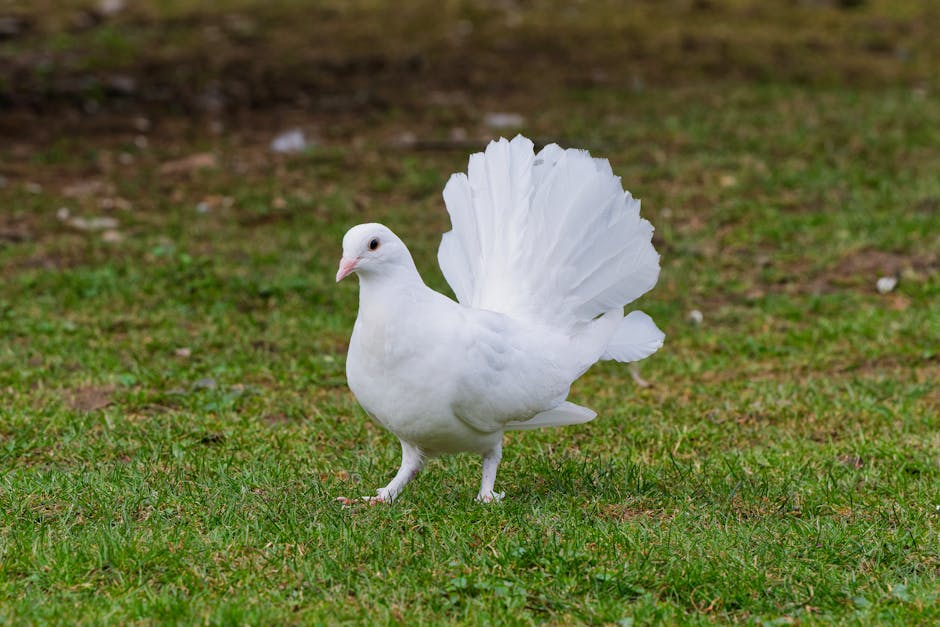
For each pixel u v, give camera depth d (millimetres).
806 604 6922
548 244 8203
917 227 15586
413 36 26844
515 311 8203
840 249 15148
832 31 27844
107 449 9430
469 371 7578
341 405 10719
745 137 19422
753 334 12992
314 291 13938
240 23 27609
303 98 22359
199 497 8273
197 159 18719
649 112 21156
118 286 13820
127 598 6754
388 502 8180
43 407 10336
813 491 8680
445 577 7062
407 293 7555
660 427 10227
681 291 14164
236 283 14000
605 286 8234
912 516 8195
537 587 6949
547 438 9977
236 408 10641
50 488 8344
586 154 8211
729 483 8875
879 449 9578
